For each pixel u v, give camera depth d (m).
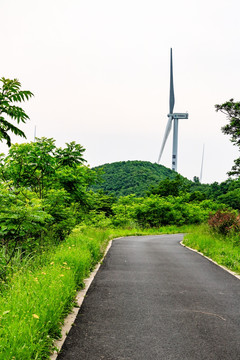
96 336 4.24
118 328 4.54
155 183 115.12
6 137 4.82
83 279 7.77
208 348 3.92
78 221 14.41
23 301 4.14
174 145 172.12
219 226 17.81
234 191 70.06
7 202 6.87
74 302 5.67
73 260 7.81
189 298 6.23
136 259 11.77
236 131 23.14
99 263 10.63
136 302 5.89
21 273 6.21
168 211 46.56
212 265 10.49
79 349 3.83
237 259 10.59
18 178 10.60
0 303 4.09
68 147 10.90
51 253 8.70
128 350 3.83
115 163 144.25
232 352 3.82
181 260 11.60
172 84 157.75
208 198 81.31
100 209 48.16
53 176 11.19
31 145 10.48
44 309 4.07
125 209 45.25
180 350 3.85
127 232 33.41
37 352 3.22
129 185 115.56
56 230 11.56
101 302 5.85
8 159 10.35
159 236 30.48
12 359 2.89
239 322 4.88
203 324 4.76
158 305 5.71
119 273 8.82
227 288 7.16
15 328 3.26
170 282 7.70
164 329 4.53
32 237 9.87
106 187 120.44
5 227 6.65
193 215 51.00
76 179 11.82
